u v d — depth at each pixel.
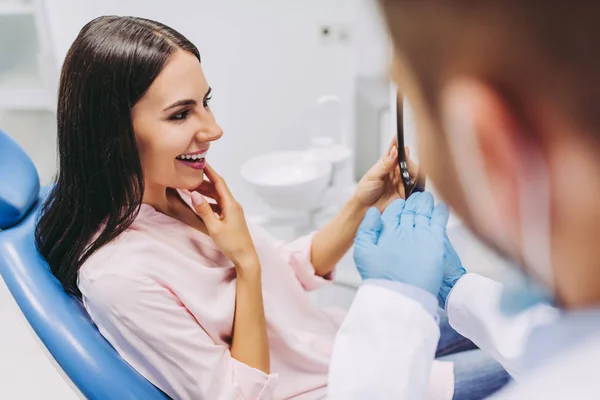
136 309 0.88
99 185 0.92
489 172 0.28
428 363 0.47
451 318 0.64
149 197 1.01
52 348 0.89
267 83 2.39
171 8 2.33
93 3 2.43
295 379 1.10
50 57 2.61
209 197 1.07
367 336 0.48
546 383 0.32
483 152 0.27
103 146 0.89
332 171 2.10
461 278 0.63
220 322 0.99
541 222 0.28
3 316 2.05
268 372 0.99
